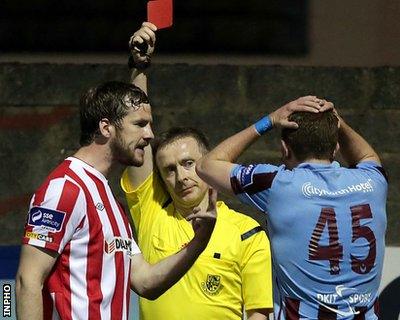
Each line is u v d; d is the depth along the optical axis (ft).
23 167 61.05
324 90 61.98
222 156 34.65
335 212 33.09
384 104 61.98
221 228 41.88
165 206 42.98
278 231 33.35
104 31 61.77
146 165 42.98
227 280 41.42
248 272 41.63
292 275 33.17
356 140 35.47
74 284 35.09
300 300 33.12
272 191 33.42
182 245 41.91
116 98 36.09
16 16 61.57
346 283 32.96
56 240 34.68
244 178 33.81
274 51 62.13
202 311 41.16
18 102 61.21
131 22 61.82
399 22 62.03
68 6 61.77
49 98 61.36
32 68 61.46
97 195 35.76
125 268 36.32
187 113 61.72
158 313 41.47
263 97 61.93
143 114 36.32
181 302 41.24
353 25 62.08
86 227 35.24
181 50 61.82
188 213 42.27
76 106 61.46
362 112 61.98
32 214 34.96
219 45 61.93
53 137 61.31
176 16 61.77
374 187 33.78
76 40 61.72
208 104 61.77
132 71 40.50
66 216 34.83
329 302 32.89
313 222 32.99
